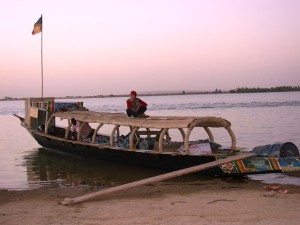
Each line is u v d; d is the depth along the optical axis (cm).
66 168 1447
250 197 902
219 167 1110
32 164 1554
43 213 801
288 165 1045
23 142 2338
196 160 1154
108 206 841
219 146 1280
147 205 845
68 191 1045
